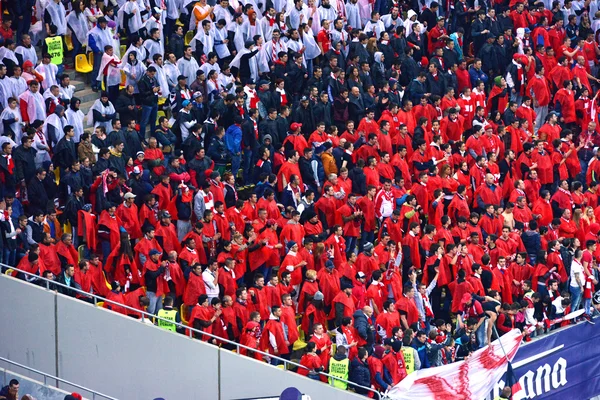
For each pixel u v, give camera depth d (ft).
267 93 265.54
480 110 282.15
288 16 292.81
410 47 293.64
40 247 214.07
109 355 209.26
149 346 208.23
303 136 262.06
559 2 329.93
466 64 305.12
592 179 284.82
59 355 210.59
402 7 320.29
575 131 306.14
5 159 221.87
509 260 249.55
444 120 280.72
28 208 225.35
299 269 231.30
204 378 208.54
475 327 230.48
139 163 234.17
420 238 251.39
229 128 254.47
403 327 229.25
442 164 267.39
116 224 223.30
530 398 239.50
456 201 258.57
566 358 246.47
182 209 233.76
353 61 280.92
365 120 268.82
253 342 212.84
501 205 268.62
